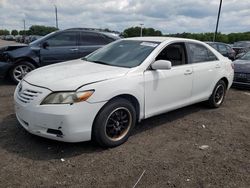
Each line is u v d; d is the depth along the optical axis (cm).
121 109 421
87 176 343
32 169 352
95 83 391
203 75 577
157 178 346
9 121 502
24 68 840
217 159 403
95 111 389
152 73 464
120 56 495
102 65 470
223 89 662
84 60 529
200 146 443
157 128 510
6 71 820
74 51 897
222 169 375
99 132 399
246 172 371
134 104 452
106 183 331
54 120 371
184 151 422
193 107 656
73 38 901
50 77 407
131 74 436
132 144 437
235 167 383
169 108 511
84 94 378
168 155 407
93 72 423
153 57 474
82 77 400
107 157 391
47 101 375
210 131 511
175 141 457
